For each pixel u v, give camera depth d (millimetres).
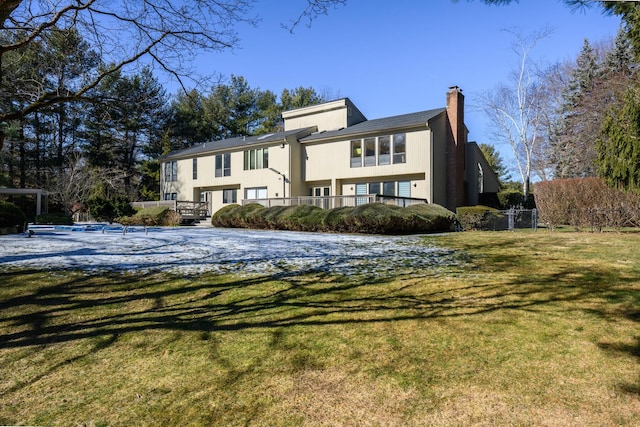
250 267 7117
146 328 4156
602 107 24000
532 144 29297
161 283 5938
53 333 4051
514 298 4836
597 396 2648
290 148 23406
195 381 3043
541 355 3283
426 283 5715
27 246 10148
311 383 2957
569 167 27922
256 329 4074
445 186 21016
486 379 2926
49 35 5730
